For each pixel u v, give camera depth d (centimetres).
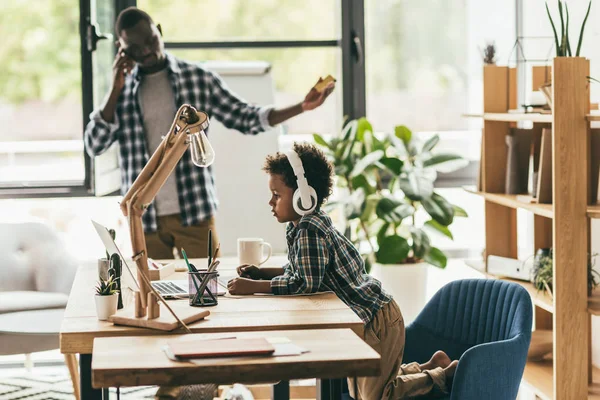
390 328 253
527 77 454
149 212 392
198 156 219
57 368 432
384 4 484
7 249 384
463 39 488
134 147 395
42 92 518
